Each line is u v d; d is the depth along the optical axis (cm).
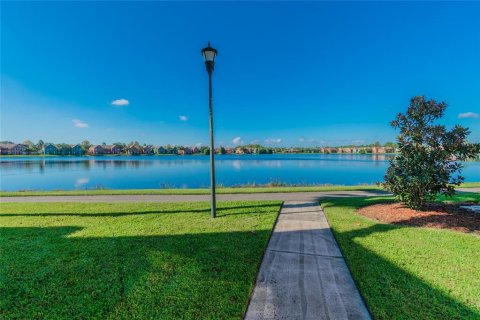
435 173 747
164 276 415
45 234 637
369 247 517
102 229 677
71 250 528
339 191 1382
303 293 364
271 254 501
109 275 421
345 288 376
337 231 625
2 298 363
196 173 3666
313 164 5550
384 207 868
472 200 949
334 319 309
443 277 398
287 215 822
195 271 430
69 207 986
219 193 1348
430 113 766
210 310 329
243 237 597
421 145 776
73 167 5075
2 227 705
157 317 318
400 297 348
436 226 654
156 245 551
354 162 6172
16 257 495
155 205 1010
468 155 722
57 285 394
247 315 318
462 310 322
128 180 2769
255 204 1001
